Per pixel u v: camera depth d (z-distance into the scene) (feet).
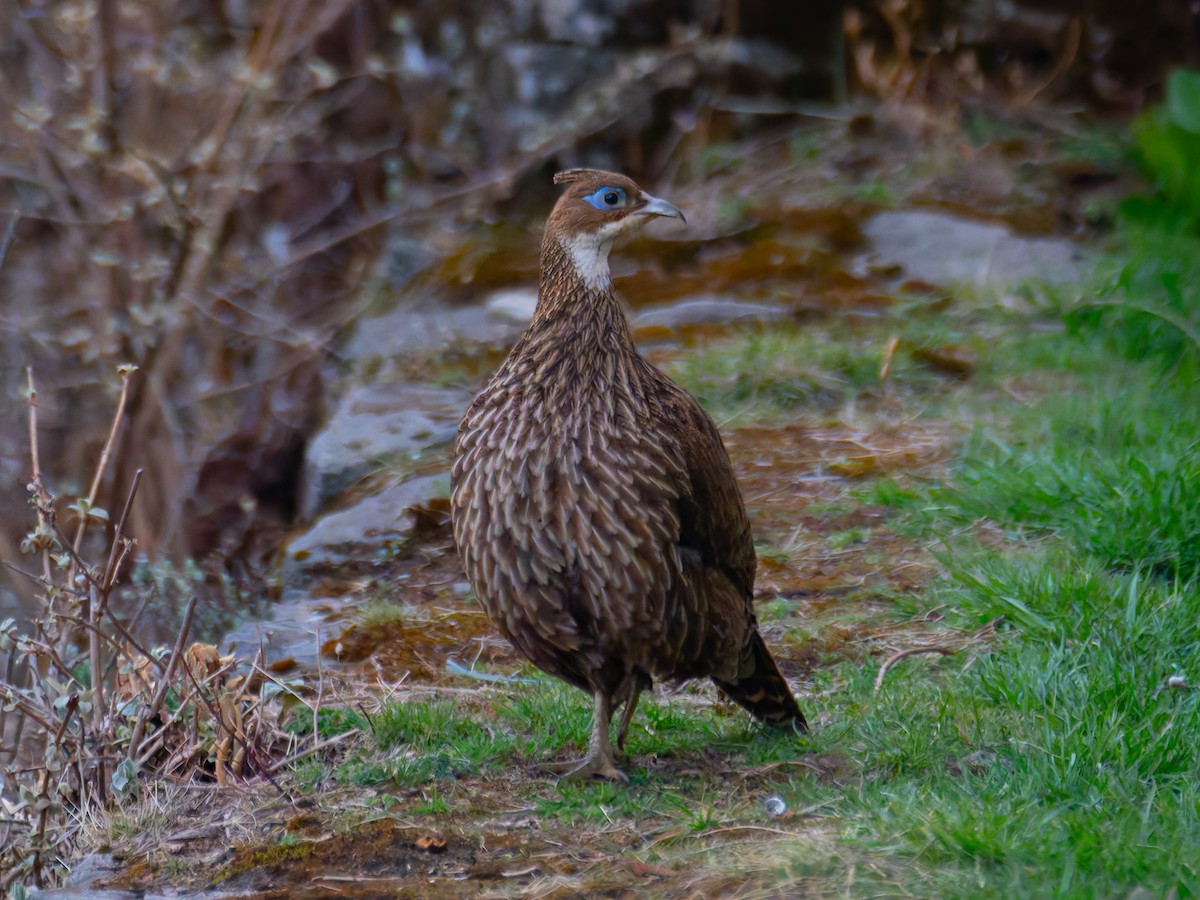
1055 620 28.60
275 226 61.52
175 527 46.57
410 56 65.00
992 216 53.72
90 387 52.13
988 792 22.18
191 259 51.90
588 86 65.26
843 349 43.57
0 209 53.83
